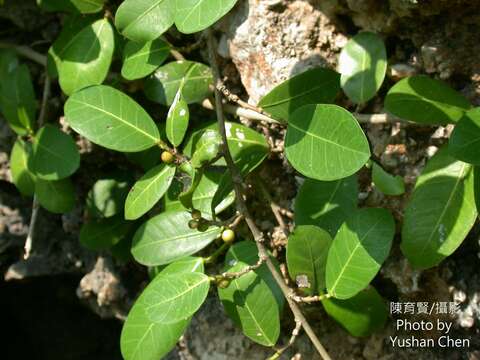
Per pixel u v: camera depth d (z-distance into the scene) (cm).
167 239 36
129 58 37
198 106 40
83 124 34
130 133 33
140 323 33
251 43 36
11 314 60
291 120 30
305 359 38
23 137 42
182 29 30
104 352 61
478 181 30
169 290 31
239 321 34
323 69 33
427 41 33
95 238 42
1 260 50
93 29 38
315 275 33
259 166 37
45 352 62
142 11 33
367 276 31
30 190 42
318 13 35
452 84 33
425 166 32
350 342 37
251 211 39
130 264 46
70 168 38
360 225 31
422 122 31
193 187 31
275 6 35
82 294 48
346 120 29
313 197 34
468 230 30
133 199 34
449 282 34
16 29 45
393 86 32
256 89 37
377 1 33
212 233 35
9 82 42
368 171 35
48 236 49
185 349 42
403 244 31
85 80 37
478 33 32
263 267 35
